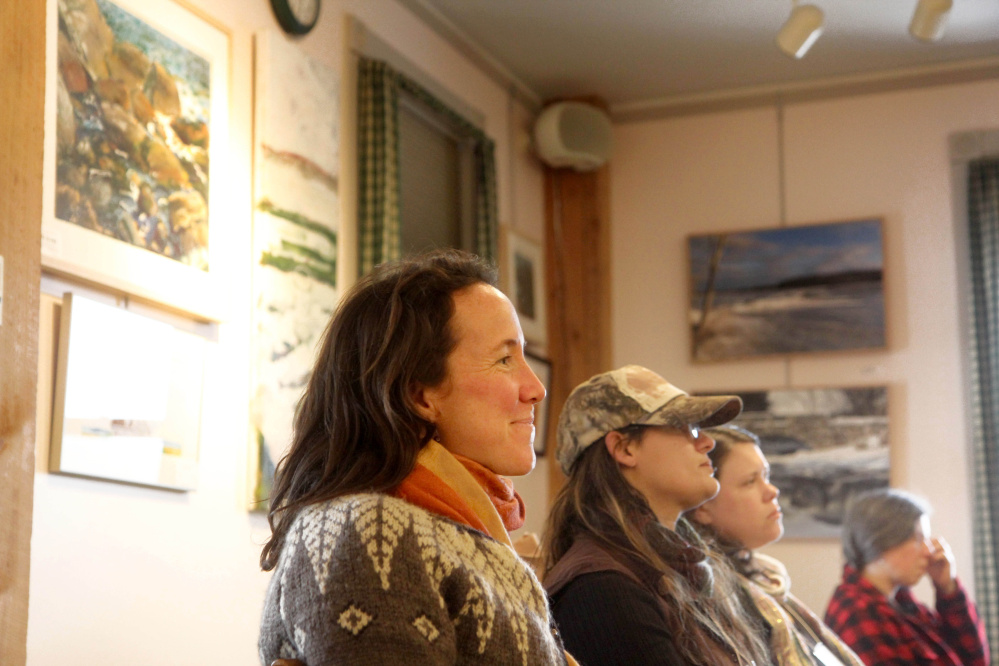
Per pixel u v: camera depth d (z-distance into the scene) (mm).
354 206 4328
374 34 4578
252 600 3377
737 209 6168
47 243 2613
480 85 5633
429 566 1264
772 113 6188
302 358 3641
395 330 1434
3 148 1947
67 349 2654
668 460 2244
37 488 2568
